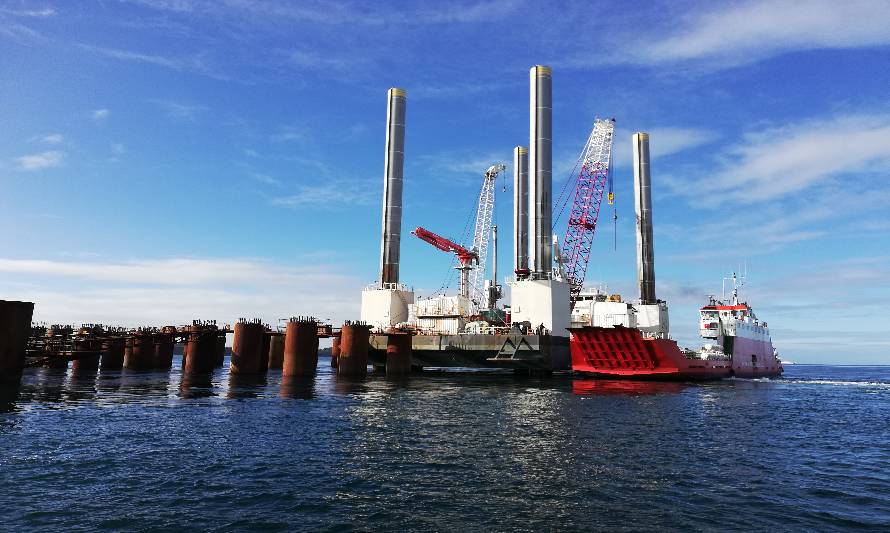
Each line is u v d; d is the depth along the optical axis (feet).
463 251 353.51
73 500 53.21
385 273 304.30
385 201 311.06
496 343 248.52
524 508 53.78
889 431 108.99
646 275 355.36
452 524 48.88
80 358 230.48
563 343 272.31
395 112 314.96
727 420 119.44
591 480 64.95
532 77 297.33
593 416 120.16
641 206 362.74
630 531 47.85
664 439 93.71
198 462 69.82
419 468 69.31
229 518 49.32
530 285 273.95
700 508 54.85
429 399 148.87
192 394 146.00
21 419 97.50
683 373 236.43
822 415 133.49
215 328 229.45
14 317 146.20
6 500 52.49
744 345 301.22
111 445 78.18
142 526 46.65
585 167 341.41
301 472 66.23
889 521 51.83
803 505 56.70
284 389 166.09
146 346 253.24
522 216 353.92
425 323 281.54
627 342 231.91
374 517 50.44
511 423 107.45
